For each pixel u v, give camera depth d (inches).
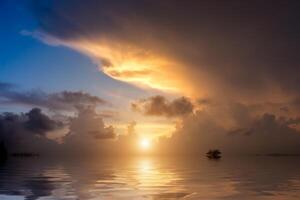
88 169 2269.9
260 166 2674.7
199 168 2369.6
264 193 960.9
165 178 1473.9
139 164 3203.7
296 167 2472.9
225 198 870.4
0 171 2055.9
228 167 2532.0
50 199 855.7
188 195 920.9
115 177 1537.9
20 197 895.1
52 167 2591.0
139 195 919.0
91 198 866.1
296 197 884.6
